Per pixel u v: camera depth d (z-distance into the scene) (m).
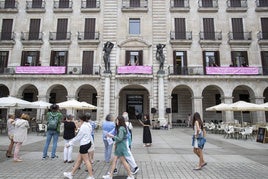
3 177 7.00
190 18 30.56
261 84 28.14
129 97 32.56
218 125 22.70
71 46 30.31
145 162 9.31
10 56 30.42
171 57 29.62
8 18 31.23
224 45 29.88
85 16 30.89
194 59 29.59
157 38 29.95
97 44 30.11
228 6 30.44
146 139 13.62
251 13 30.41
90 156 8.70
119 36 30.20
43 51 30.39
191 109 31.34
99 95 28.52
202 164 8.18
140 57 29.61
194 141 8.32
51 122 9.99
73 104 19.91
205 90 31.89
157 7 30.66
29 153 11.07
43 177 7.04
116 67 28.88
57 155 10.62
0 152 11.39
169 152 11.62
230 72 28.23
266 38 29.81
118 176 7.32
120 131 6.97
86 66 29.69
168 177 7.18
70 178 6.75
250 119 30.81
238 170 8.14
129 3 30.97
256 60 29.44
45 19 31.09
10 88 28.80
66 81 28.89
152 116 27.89
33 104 19.53
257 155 11.12
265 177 7.27
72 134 9.21
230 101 27.84
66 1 31.34
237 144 15.05
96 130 24.69
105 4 30.91
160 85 27.94
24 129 9.52
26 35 30.73
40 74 28.77
